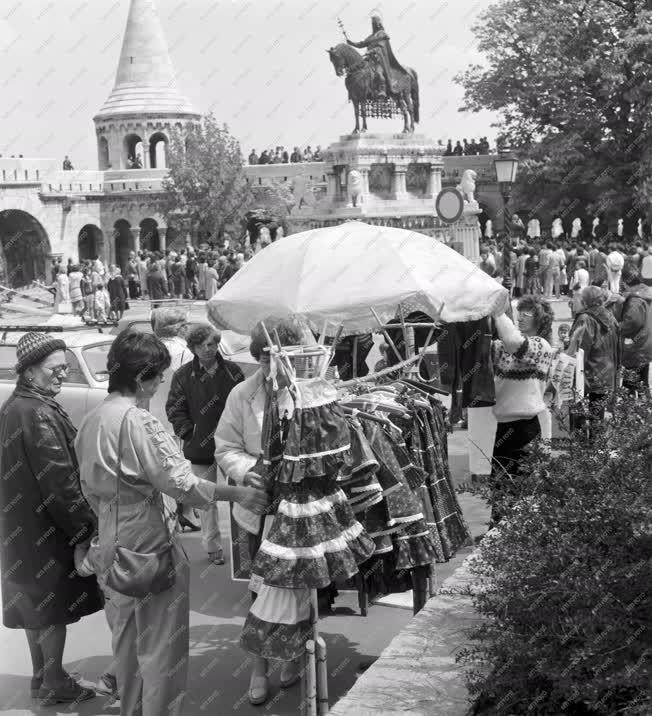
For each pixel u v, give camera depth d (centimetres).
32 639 543
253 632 480
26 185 5784
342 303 681
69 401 1033
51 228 5941
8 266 6156
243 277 728
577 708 437
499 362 777
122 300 3431
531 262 3250
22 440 511
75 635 636
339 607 662
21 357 521
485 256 3241
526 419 774
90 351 1066
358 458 488
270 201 5456
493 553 473
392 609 655
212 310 721
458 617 505
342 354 852
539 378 770
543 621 446
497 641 445
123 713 480
